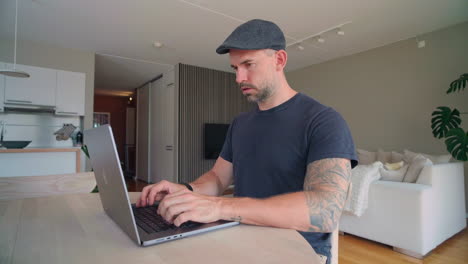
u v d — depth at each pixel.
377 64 4.41
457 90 3.56
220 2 2.94
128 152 8.97
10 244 0.51
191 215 0.60
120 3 2.95
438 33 3.74
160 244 0.52
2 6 3.01
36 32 3.72
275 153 0.89
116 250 0.49
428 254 2.30
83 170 4.31
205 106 5.65
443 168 2.55
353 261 2.16
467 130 3.46
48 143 4.46
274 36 0.84
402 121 4.10
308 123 0.85
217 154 5.56
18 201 0.89
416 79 3.96
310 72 5.50
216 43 4.20
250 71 0.86
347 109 4.83
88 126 4.45
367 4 3.01
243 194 0.98
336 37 3.96
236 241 0.54
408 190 2.29
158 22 3.43
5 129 4.17
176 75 5.37
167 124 5.70
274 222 0.62
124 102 9.31
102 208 0.79
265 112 0.98
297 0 2.90
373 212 2.50
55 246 0.50
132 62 5.18
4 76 3.81
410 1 2.95
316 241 0.77
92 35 3.84
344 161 0.73
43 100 4.05
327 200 0.65
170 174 5.51
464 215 2.91
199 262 0.44
